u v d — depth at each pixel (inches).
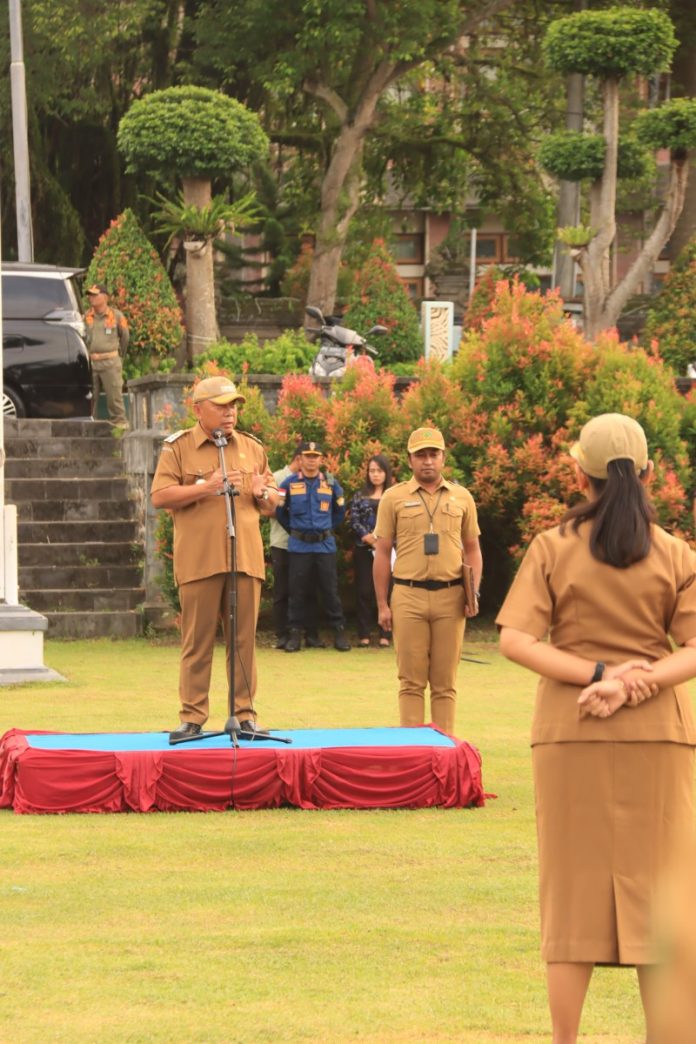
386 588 435.2
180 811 380.2
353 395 801.6
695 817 197.2
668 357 1124.5
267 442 797.9
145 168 1117.7
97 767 378.9
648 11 1063.6
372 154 1606.8
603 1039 212.7
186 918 278.2
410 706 427.5
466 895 295.1
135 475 859.4
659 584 199.2
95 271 1112.2
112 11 1331.2
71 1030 213.8
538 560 202.5
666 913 67.8
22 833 352.5
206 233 1067.9
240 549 398.3
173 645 764.0
